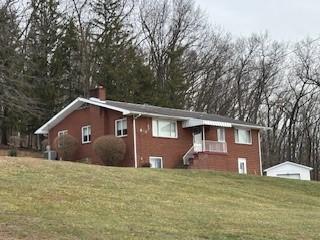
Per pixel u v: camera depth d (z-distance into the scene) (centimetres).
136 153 4028
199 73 6450
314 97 6875
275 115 7050
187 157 4325
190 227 1477
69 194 1827
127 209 1689
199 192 2370
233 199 2317
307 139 7075
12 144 5631
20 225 1255
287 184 3188
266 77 6781
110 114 4272
